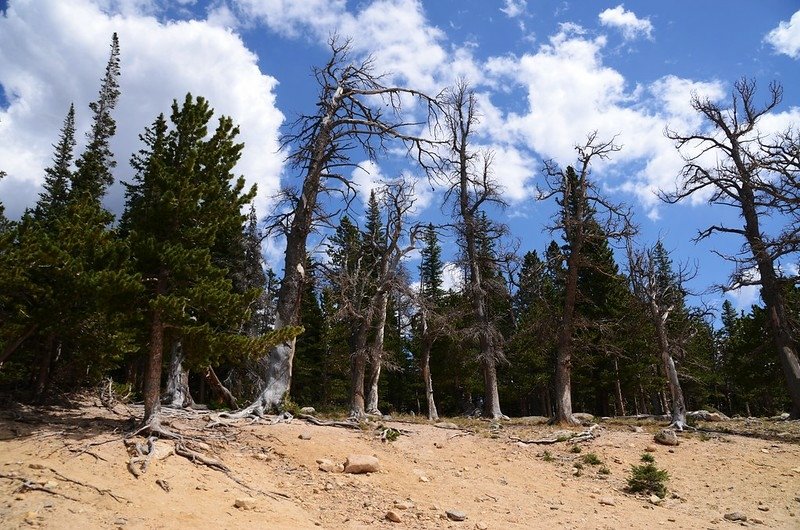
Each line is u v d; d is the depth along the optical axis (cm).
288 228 1881
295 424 1529
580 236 2425
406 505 991
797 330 2311
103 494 805
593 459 1541
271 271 2358
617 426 2152
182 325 1210
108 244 1232
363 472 1175
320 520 875
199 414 1516
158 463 964
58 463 902
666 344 2202
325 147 1978
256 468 1091
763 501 1243
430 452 1504
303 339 4431
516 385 4675
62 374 1680
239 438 1276
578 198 2462
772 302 2312
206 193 1323
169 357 2003
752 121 2430
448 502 1073
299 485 1042
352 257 2672
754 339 3791
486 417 2756
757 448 1727
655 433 1934
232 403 1997
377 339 2491
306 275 1998
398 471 1238
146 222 1289
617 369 3891
